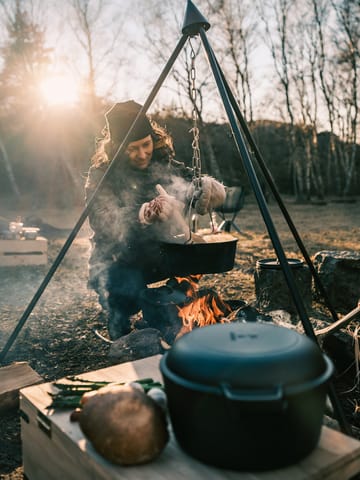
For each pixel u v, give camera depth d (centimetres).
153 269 334
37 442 179
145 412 139
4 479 192
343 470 138
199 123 2128
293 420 126
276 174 2550
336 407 192
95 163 337
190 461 140
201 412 128
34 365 309
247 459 128
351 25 2122
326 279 439
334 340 296
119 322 344
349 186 2595
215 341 138
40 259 680
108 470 137
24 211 1756
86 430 142
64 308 451
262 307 405
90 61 2095
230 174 2339
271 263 404
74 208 1922
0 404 238
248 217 1417
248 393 121
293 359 127
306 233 989
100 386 185
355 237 913
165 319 301
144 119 308
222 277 569
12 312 440
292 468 133
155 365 211
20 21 2077
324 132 2748
